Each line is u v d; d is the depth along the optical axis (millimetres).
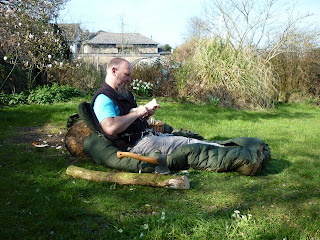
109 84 3611
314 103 13039
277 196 3088
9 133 5555
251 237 2291
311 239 2326
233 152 3602
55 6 11539
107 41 38688
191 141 3805
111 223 2523
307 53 13438
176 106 9930
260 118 8578
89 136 3826
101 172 3381
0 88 9219
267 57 12539
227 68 10953
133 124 3695
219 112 9281
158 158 3451
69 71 11906
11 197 2861
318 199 3035
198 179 3471
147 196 3004
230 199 2996
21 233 2322
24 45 10234
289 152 4797
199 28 12586
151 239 2283
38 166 3748
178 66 11828
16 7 9945
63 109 8312
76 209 2680
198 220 2486
